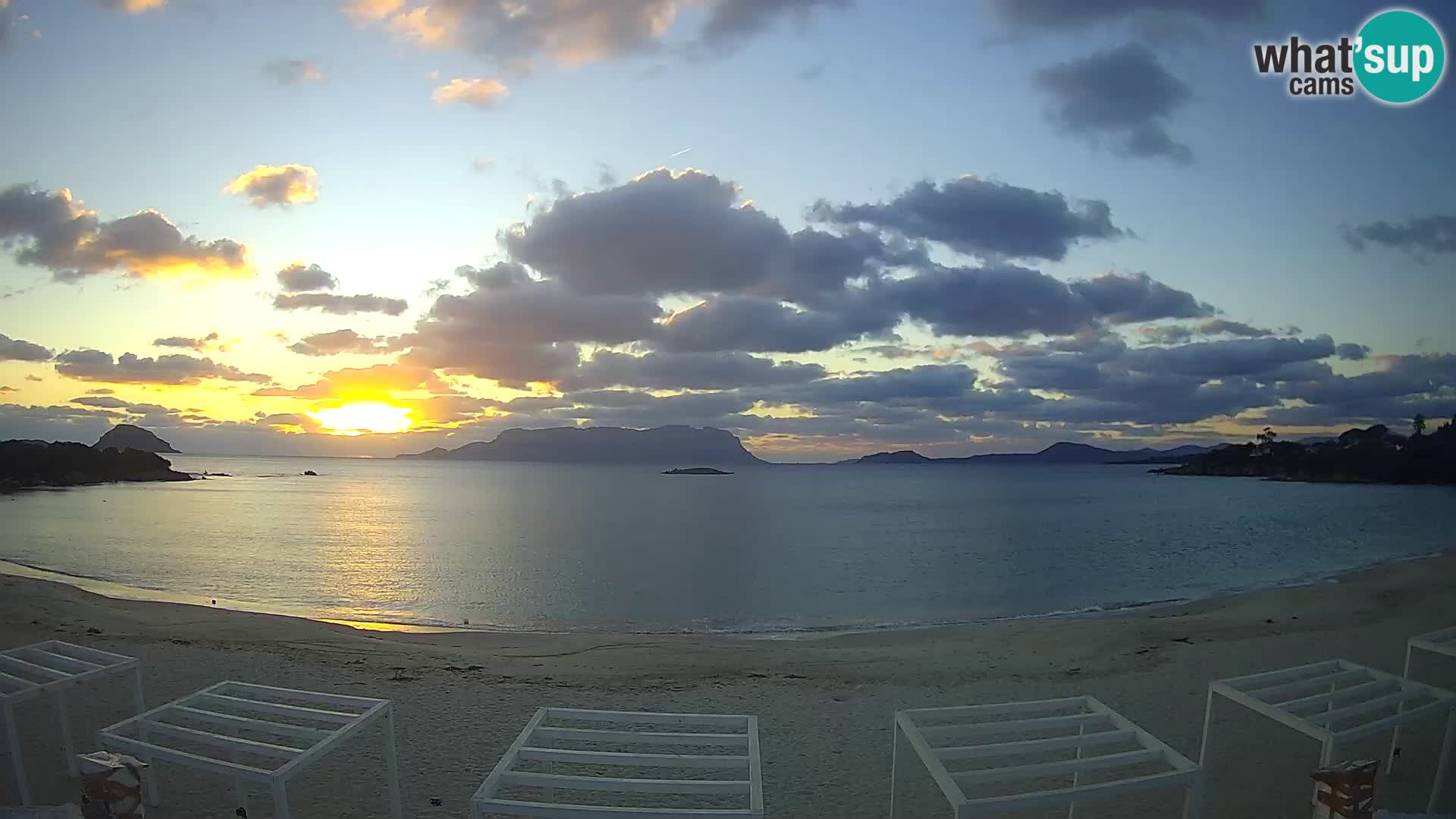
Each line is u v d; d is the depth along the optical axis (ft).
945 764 30.94
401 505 301.02
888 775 30.25
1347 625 60.44
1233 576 110.52
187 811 25.64
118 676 42.06
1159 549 148.15
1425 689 26.18
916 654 54.49
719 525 212.23
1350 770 17.76
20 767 25.89
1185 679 44.45
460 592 97.35
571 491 448.24
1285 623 61.31
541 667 48.32
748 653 55.11
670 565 124.16
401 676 44.01
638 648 58.03
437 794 27.73
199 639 53.98
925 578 110.52
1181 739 34.22
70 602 69.10
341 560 129.70
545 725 24.53
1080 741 21.71
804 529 201.05
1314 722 23.91
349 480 634.84
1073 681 44.37
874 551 145.38
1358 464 532.73
